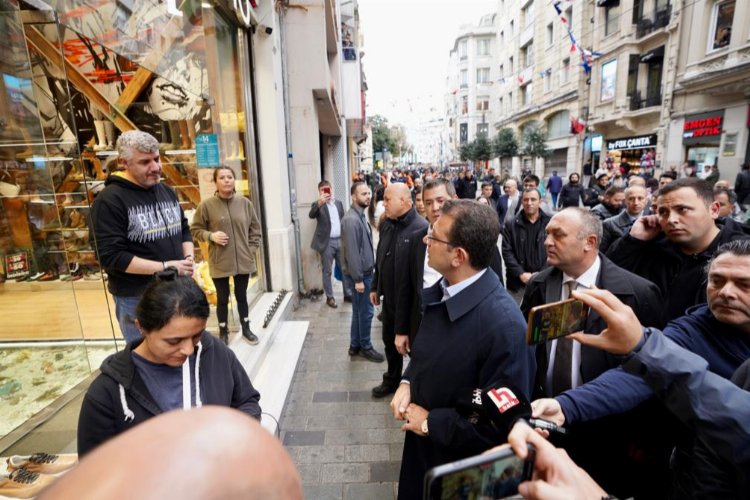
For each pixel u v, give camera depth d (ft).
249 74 15.52
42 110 8.37
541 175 88.53
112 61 12.24
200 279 11.99
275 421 8.79
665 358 2.97
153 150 7.02
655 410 4.58
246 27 15.01
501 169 118.42
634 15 55.47
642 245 7.04
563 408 4.25
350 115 42.91
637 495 4.91
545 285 6.31
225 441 1.15
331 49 30.32
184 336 4.04
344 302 18.48
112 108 12.65
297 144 19.42
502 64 113.09
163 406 4.28
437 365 4.63
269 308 14.25
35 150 8.36
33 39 8.18
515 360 4.29
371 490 7.44
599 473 5.17
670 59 48.65
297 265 19.16
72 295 8.76
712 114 43.68
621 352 3.12
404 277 8.81
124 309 7.29
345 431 9.17
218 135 13.28
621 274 5.58
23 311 8.57
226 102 14.37
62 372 8.29
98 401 4.10
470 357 4.46
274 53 15.93
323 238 17.53
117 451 1.06
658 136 51.01
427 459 4.88
